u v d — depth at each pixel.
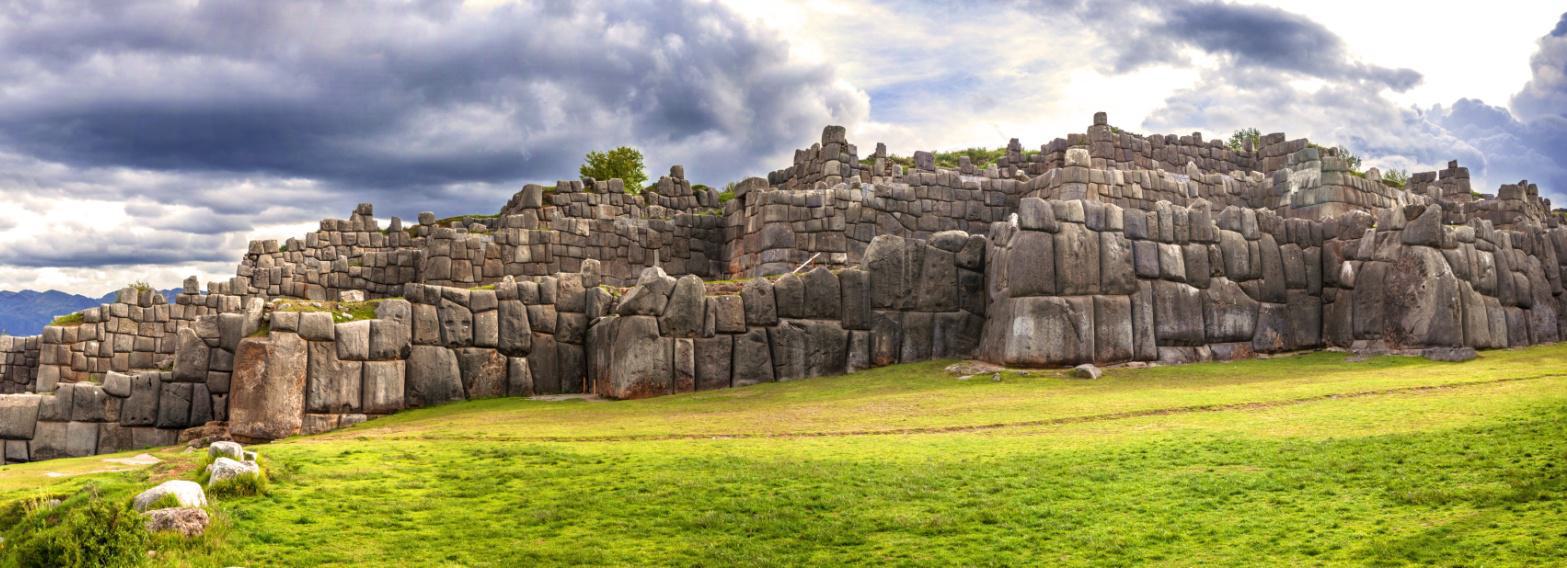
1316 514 14.66
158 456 26.05
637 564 14.30
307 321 29.92
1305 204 44.50
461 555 14.62
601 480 18.20
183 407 31.75
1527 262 37.59
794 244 40.78
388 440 22.39
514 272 42.97
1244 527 14.40
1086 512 15.62
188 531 14.33
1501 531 12.98
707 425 24.36
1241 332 34.84
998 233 34.59
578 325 33.88
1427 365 30.11
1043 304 31.83
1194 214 34.84
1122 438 20.34
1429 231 33.62
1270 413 22.38
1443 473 15.79
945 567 13.77
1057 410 24.52
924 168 43.69
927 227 42.78
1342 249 36.25
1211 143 49.31
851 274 34.38
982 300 35.56
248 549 14.43
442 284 41.84
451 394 31.58
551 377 33.25
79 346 43.81
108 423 31.42
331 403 29.77
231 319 32.44
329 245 46.41
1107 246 32.91
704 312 32.34
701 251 46.38
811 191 41.47
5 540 14.84
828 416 25.20
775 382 32.72
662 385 31.33
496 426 24.97
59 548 13.51
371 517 16.16
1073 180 41.56
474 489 17.75
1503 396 21.98
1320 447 18.11
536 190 45.75
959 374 31.47
